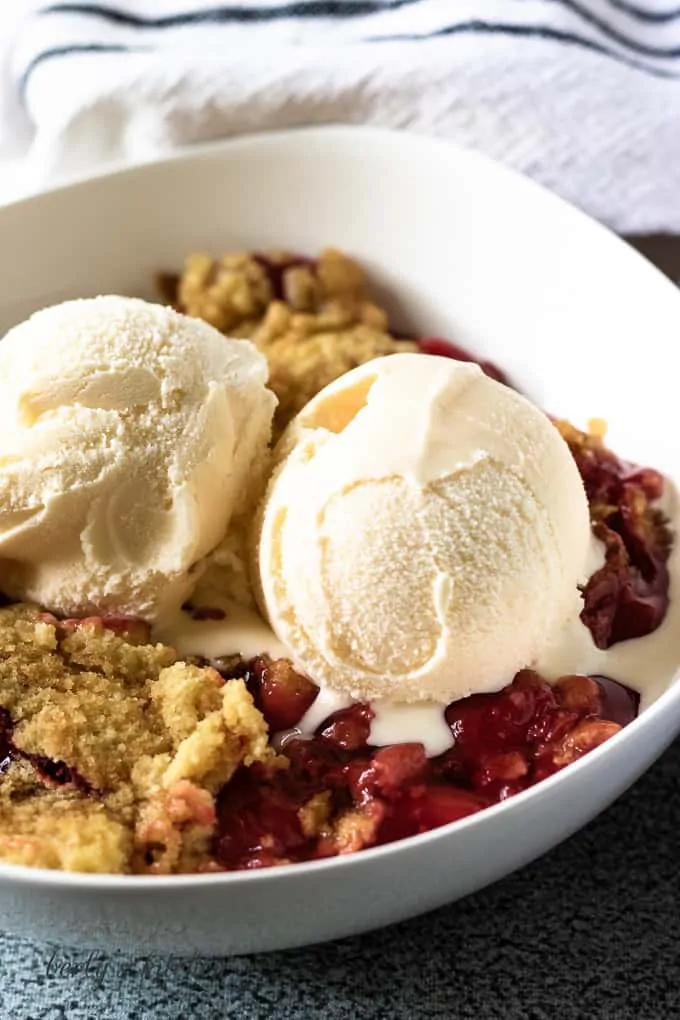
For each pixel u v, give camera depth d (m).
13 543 0.30
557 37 0.36
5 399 0.31
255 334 0.37
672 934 0.29
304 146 0.37
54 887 0.26
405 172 0.36
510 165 0.37
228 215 0.37
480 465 0.30
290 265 0.38
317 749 0.30
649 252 0.38
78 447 0.30
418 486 0.29
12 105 0.38
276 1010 0.28
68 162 0.38
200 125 0.37
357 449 0.30
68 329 0.31
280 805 0.29
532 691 0.30
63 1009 0.29
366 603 0.29
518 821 0.27
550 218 0.35
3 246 0.36
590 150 0.36
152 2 0.38
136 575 0.30
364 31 0.38
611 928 0.29
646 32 0.38
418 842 0.26
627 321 0.34
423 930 0.29
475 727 0.29
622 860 0.30
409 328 0.38
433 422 0.30
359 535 0.29
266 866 0.28
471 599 0.29
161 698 0.29
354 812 0.29
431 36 0.37
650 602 0.32
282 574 0.30
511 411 0.30
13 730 0.29
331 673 0.30
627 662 0.31
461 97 0.36
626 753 0.27
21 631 0.30
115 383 0.31
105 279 0.37
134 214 0.37
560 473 0.30
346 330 0.37
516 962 0.29
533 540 0.30
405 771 0.29
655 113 0.36
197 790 0.28
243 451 0.32
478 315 0.37
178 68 0.36
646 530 0.32
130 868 0.28
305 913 0.27
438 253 0.37
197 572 0.31
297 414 0.33
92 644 0.30
